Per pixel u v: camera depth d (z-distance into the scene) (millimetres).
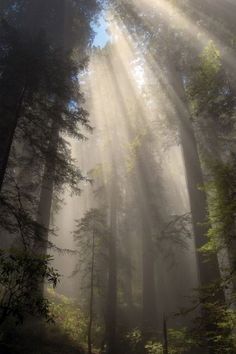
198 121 16031
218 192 7918
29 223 12789
